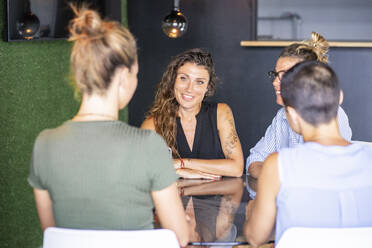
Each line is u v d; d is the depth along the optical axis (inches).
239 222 62.1
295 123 52.4
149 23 170.9
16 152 101.5
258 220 52.9
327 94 49.3
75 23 47.3
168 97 93.8
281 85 52.2
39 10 102.5
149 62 173.0
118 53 46.8
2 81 94.6
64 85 126.8
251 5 165.9
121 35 47.4
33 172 49.2
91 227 47.7
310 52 81.5
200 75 89.9
